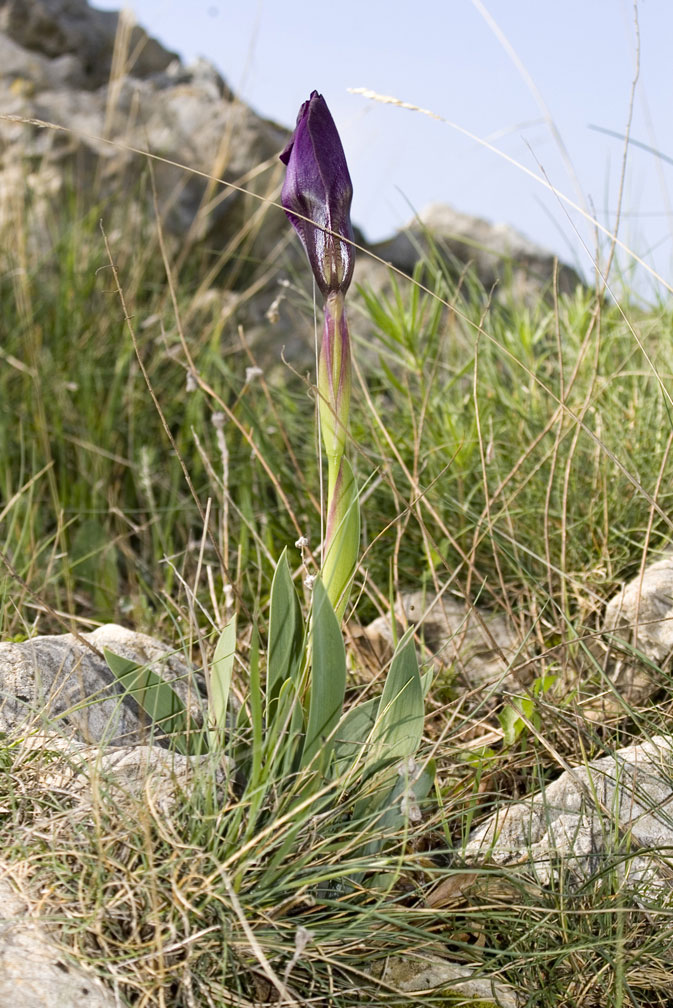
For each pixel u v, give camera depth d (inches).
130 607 29.6
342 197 19.6
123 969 17.9
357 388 32.5
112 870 18.6
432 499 28.1
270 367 45.8
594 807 20.9
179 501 34.4
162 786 19.7
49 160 51.2
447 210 58.6
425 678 21.0
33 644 22.3
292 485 31.9
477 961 19.4
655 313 34.7
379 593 25.5
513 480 28.5
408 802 19.3
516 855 20.7
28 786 19.7
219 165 52.1
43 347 41.3
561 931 19.4
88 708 21.6
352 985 18.8
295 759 20.2
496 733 23.1
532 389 30.2
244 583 28.4
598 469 27.7
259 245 53.2
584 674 24.6
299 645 20.5
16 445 36.2
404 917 19.2
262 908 18.7
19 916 18.0
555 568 24.2
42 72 55.9
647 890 20.2
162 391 40.1
